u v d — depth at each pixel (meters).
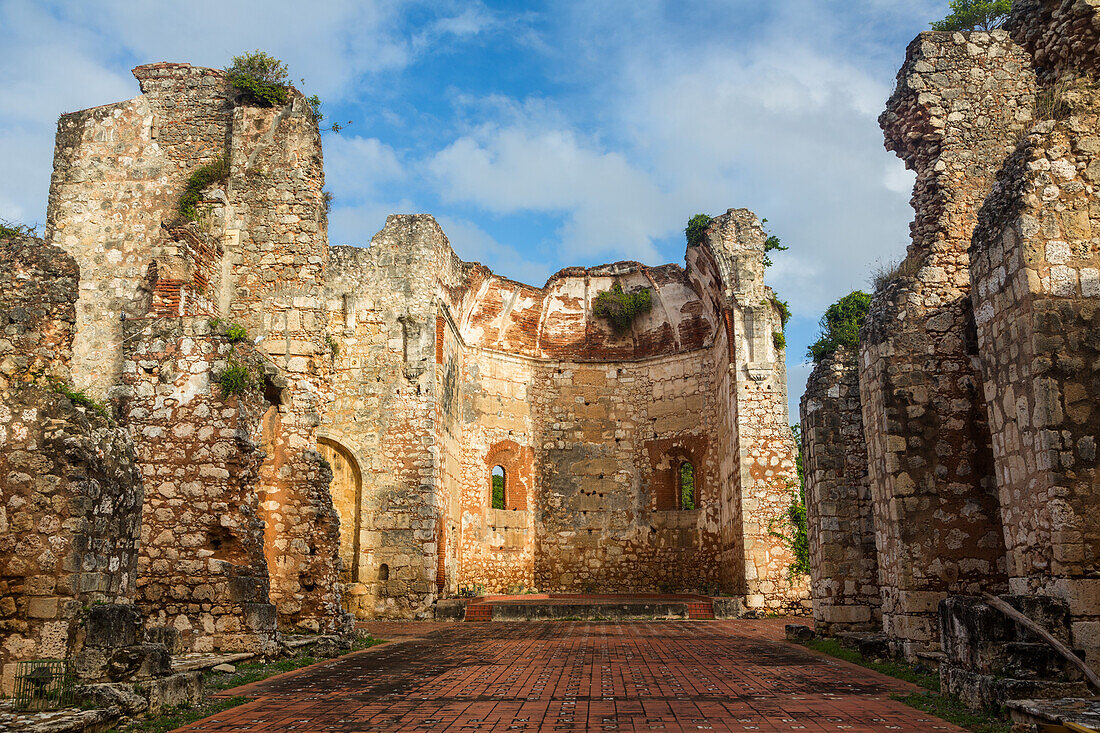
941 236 12.70
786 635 16.17
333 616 14.40
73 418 8.44
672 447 29.59
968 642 8.38
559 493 30.27
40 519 8.12
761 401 24.61
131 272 20.27
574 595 28.16
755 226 25.94
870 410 12.94
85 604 8.20
